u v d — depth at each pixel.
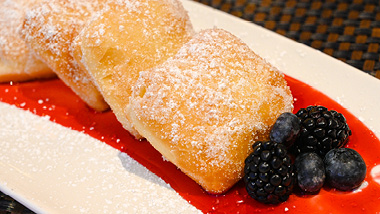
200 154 0.31
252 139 0.31
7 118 0.37
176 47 0.34
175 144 0.31
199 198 0.32
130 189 0.32
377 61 0.38
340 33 0.40
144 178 0.33
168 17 0.34
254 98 0.32
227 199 0.32
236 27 0.39
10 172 0.33
